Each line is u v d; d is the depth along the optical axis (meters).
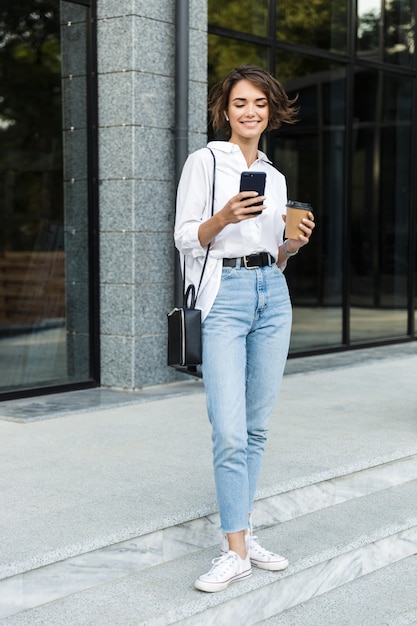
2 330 6.67
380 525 4.47
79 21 6.92
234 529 3.64
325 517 4.59
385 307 9.91
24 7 6.67
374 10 9.31
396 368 8.27
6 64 6.62
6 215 6.69
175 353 3.56
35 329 6.85
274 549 4.11
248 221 3.54
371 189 9.55
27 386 6.81
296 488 4.54
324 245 9.09
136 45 6.78
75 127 6.97
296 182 8.70
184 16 6.98
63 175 6.95
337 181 9.15
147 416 6.09
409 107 9.91
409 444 5.30
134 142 6.81
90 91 6.98
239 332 3.58
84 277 7.08
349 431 5.64
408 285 10.19
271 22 8.20
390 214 9.83
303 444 5.28
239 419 3.56
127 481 4.51
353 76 9.16
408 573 4.42
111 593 3.59
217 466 3.61
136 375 6.98
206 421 5.93
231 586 3.66
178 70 7.00
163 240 7.09
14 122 6.70
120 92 6.83
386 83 9.59
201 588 3.59
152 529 3.86
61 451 5.12
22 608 3.44
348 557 4.27
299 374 7.81
